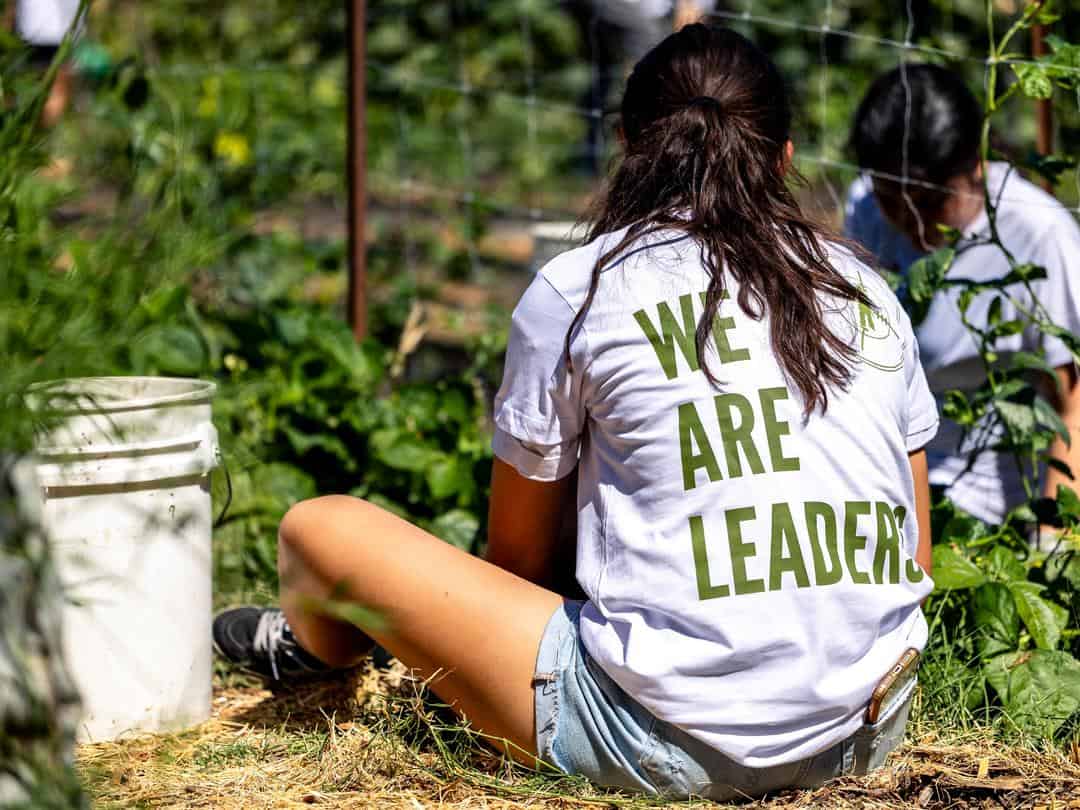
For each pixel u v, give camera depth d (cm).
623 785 410
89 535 450
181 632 479
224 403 665
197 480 481
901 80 640
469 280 1229
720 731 391
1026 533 600
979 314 639
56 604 328
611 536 404
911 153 627
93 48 745
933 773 427
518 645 417
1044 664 491
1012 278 556
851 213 711
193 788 428
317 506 456
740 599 388
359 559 437
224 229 835
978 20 991
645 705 395
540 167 1442
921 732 475
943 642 511
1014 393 552
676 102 432
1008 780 427
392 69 1404
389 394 845
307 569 453
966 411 573
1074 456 625
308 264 1037
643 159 430
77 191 436
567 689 410
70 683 324
